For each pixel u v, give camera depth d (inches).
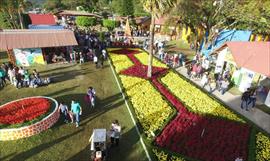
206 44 1592.0
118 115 746.8
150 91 919.0
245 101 842.8
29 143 584.4
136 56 1487.5
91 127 671.8
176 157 537.0
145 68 1219.2
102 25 3002.0
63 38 1246.3
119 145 594.9
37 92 904.3
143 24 2674.7
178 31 2272.4
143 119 704.4
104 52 1384.1
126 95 879.7
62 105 673.0
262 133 668.1
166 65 1311.5
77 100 842.2
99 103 823.7
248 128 687.7
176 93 917.8
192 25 1774.1
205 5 1536.7
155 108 777.6
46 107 690.2
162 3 929.5
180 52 1737.2
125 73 1131.3
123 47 1752.0
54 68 1192.8
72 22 2920.8
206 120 714.8
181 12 1608.0
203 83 1043.3
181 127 662.5
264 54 936.3
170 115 731.4
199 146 582.9
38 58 1234.0
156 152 549.6
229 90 1003.3
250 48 1001.5
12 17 1945.1
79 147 584.4
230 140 621.3
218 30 1558.8
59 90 928.9
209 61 1325.0
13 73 954.1
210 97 896.3
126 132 652.7
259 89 929.5
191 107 797.2
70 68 1204.5
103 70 1206.3
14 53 1187.9
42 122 625.3
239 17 1430.9
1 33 1148.5
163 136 614.5
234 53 999.6
